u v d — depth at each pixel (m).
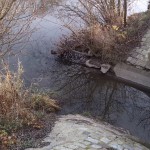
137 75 14.08
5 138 7.56
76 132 8.24
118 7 16.39
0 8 8.12
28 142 7.62
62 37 16.58
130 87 13.91
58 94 12.47
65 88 13.13
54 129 8.55
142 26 16.41
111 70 14.71
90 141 7.71
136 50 15.05
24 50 15.02
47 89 12.55
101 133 8.37
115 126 10.54
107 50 15.11
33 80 13.14
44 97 10.80
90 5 15.66
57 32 17.09
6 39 10.55
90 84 13.91
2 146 7.31
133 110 12.12
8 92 8.74
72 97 12.47
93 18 15.66
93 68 15.10
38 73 13.84
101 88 13.74
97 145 7.55
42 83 13.12
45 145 7.54
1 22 8.56
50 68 14.52
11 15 8.95
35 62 14.56
